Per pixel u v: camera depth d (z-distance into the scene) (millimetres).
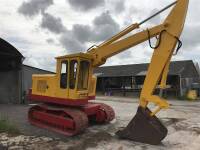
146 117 9836
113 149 9164
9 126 11516
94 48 11680
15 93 21844
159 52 9852
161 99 9656
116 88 38594
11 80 21984
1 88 22219
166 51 9758
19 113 16453
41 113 12539
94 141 10078
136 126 9961
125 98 32094
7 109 18297
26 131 11562
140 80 37531
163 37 9867
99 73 40969
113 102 26094
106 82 40406
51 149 9164
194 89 36344
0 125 11453
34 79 13180
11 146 9438
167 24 9812
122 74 37812
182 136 11094
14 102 21812
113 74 38812
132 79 37844
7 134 10914
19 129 11883
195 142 10180
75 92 11312
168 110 19703
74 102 11312
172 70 34500
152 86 9844
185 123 14047
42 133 11281
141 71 37625
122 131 10219
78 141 10156
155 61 9883
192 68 38156
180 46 9688
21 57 21297
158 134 9641
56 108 12062
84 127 11141
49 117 12078
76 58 11328
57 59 12016
